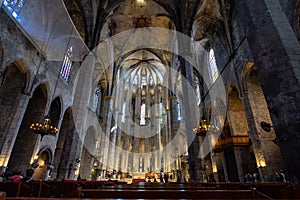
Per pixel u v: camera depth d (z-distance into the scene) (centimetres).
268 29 562
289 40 528
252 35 605
